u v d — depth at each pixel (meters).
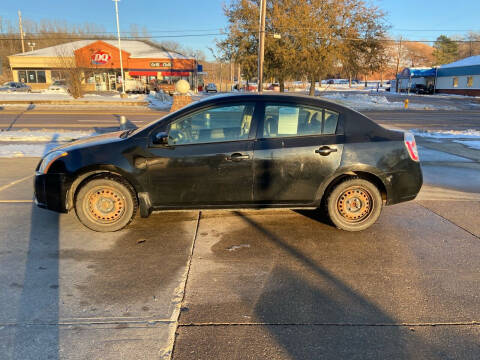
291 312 2.86
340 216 4.42
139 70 44.88
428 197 5.88
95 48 43.31
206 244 4.09
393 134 4.40
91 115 21.11
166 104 30.77
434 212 5.18
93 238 4.21
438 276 3.42
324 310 2.89
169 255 3.81
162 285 3.23
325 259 3.75
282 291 3.15
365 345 2.50
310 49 28.14
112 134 4.86
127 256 3.78
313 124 4.30
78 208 4.27
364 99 37.06
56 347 2.43
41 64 45.34
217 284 3.26
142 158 4.15
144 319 2.75
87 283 3.25
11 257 3.73
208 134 4.23
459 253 3.90
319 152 4.21
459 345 2.50
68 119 18.80
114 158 4.14
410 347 2.48
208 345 2.47
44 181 4.24
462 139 12.06
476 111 27.27
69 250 3.91
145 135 4.22
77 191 4.24
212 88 52.91
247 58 30.00
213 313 2.83
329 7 28.75
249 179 4.23
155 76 45.34
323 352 2.43
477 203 5.59
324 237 4.30
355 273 3.47
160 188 4.21
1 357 2.33
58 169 4.20
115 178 4.21
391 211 5.22
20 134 12.34
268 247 4.02
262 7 23.44
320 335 2.59
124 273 3.43
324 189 4.32
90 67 38.81
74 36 69.62
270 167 4.20
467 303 3.00
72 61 32.53
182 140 4.22
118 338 2.53
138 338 2.53
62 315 2.78
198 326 2.67
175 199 4.26
